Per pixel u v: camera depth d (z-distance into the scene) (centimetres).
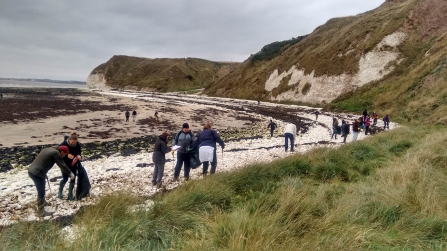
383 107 3309
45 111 3778
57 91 9331
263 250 350
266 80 7006
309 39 6856
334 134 2045
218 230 414
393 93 3403
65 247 395
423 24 4491
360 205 501
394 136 1377
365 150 1058
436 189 560
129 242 406
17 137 2177
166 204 531
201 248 372
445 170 712
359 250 368
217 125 3169
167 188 860
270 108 4969
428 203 482
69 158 728
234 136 2336
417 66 3678
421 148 923
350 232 411
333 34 6216
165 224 470
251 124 3278
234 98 7438
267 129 2809
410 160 785
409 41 4406
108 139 2203
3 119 2977
